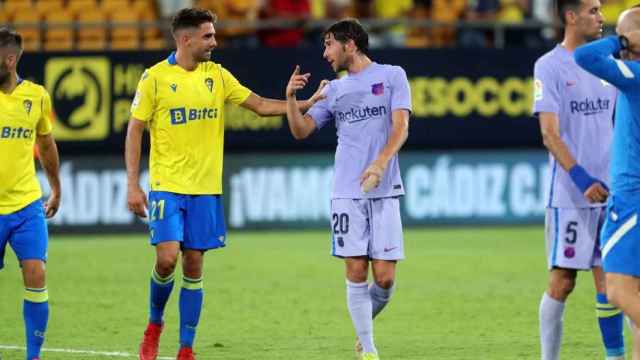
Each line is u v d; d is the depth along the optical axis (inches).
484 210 2610.7
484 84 2603.3
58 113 2524.6
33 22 2748.5
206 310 1653.5
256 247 2332.7
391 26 2753.4
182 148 1223.5
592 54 1000.2
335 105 1235.2
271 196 2568.9
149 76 1219.2
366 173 1176.2
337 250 1232.2
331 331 1488.7
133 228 2541.8
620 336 1186.6
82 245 2380.7
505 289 1828.2
